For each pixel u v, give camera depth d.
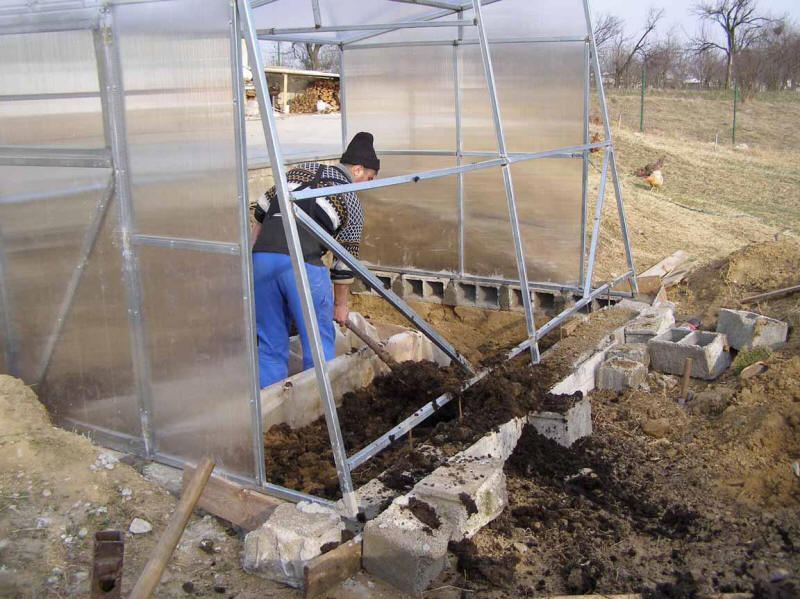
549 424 4.51
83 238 4.32
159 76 3.81
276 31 6.91
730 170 15.48
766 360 5.35
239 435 3.96
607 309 6.49
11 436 4.34
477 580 3.32
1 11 4.27
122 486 4.06
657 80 38.47
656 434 4.73
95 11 3.96
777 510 3.82
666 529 3.74
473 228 7.73
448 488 3.52
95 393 4.55
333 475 4.27
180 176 3.85
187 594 3.26
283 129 11.48
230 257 3.77
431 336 4.64
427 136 7.82
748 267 7.10
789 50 36.25
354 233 5.09
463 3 7.05
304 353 5.18
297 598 3.24
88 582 3.35
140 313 4.21
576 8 6.71
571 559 3.48
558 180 7.15
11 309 4.78
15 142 4.45
